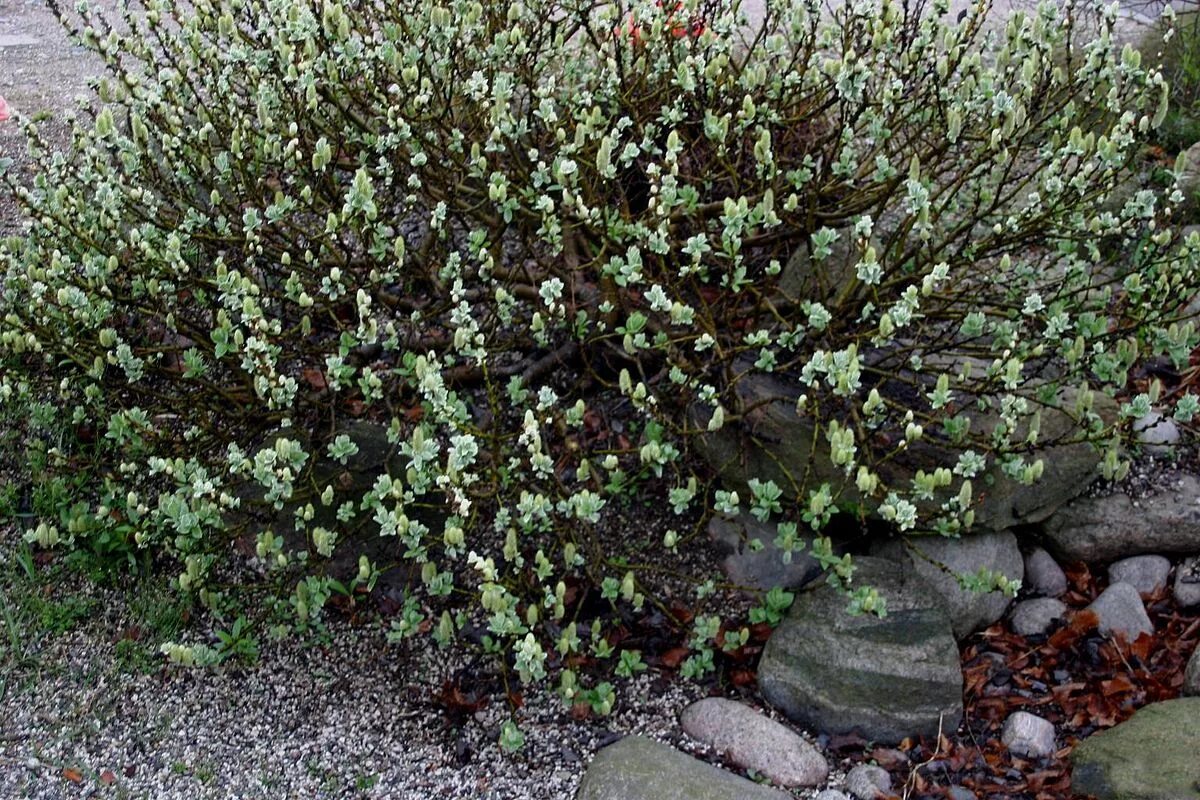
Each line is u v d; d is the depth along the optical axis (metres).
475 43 4.20
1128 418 3.66
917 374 4.03
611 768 3.25
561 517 3.89
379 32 4.30
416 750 3.48
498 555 4.03
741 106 4.13
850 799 3.34
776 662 3.64
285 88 3.90
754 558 4.03
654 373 4.48
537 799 3.32
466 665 3.78
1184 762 3.21
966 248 3.92
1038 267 4.35
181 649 3.45
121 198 3.88
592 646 3.64
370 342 3.56
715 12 4.40
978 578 3.69
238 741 3.46
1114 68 4.01
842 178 4.21
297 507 3.93
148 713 3.50
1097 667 3.81
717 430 4.07
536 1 4.21
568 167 3.50
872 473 3.64
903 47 4.11
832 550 4.04
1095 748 3.38
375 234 3.69
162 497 3.54
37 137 4.20
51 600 3.82
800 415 3.90
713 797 3.15
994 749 3.52
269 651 3.77
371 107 4.10
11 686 3.53
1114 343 4.30
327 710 3.60
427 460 3.28
